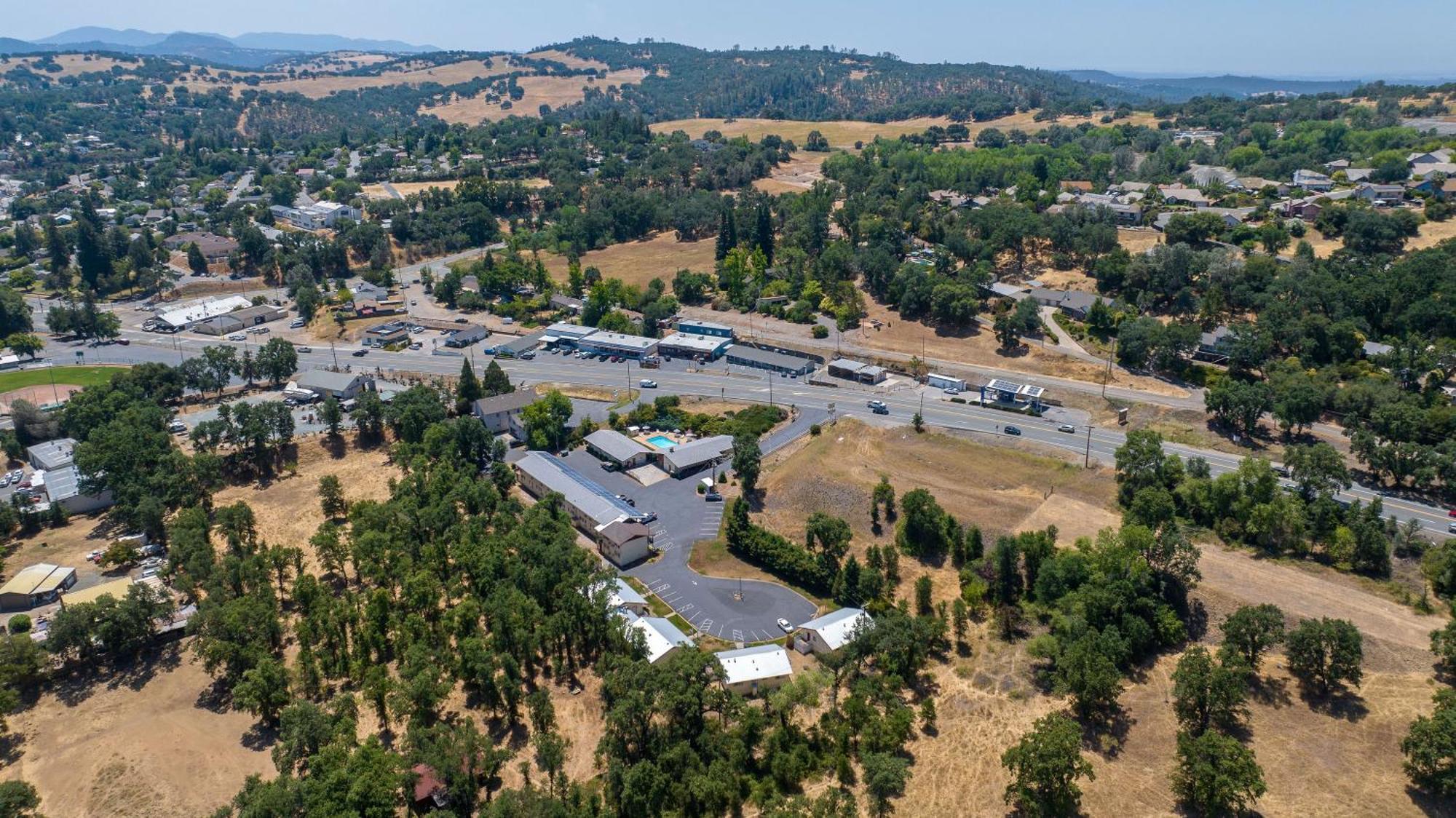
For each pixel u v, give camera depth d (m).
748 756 96.19
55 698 109.88
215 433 170.00
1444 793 85.19
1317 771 90.62
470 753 91.38
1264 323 187.75
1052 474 154.00
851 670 105.62
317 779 87.75
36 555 142.75
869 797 90.81
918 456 163.25
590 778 94.69
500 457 170.00
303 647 111.12
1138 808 87.94
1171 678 103.00
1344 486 135.25
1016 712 102.19
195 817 90.50
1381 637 106.94
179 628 121.31
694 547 142.25
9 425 190.12
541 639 112.12
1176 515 137.12
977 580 123.31
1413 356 167.00
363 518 139.38
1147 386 186.50
